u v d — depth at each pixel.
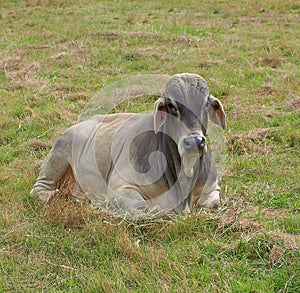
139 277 4.80
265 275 4.81
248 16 17.81
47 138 8.66
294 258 4.92
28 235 5.55
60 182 6.66
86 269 5.02
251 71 11.55
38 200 6.41
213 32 15.60
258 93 10.30
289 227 5.55
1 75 12.00
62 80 11.62
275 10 18.47
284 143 7.96
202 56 12.95
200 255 5.09
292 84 10.64
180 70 11.92
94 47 14.11
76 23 17.58
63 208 5.95
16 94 10.70
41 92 10.75
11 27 17.52
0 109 9.86
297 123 8.67
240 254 5.15
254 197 6.34
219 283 4.70
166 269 4.90
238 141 7.95
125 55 13.16
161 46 13.93
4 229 5.75
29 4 21.59
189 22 16.91
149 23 17.09
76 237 5.52
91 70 12.29
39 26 17.28
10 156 7.94
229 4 19.80
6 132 8.87
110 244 5.29
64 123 9.18
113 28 16.48
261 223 5.64
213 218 5.67
